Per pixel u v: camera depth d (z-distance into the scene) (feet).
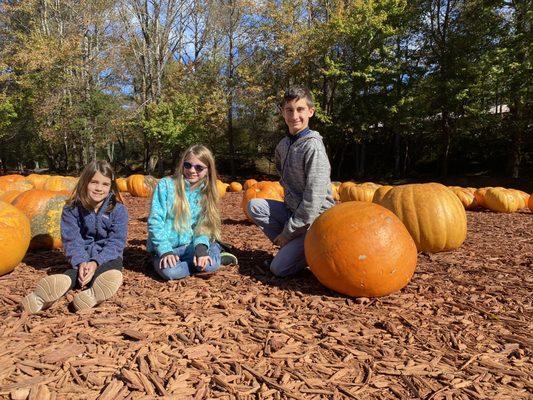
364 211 11.65
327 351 8.52
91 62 90.89
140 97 100.63
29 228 13.97
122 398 6.67
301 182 13.43
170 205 12.94
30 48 79.10
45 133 86.48
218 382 7.21
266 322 9.77
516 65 57.88
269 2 76.33
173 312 10.17
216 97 82.38
